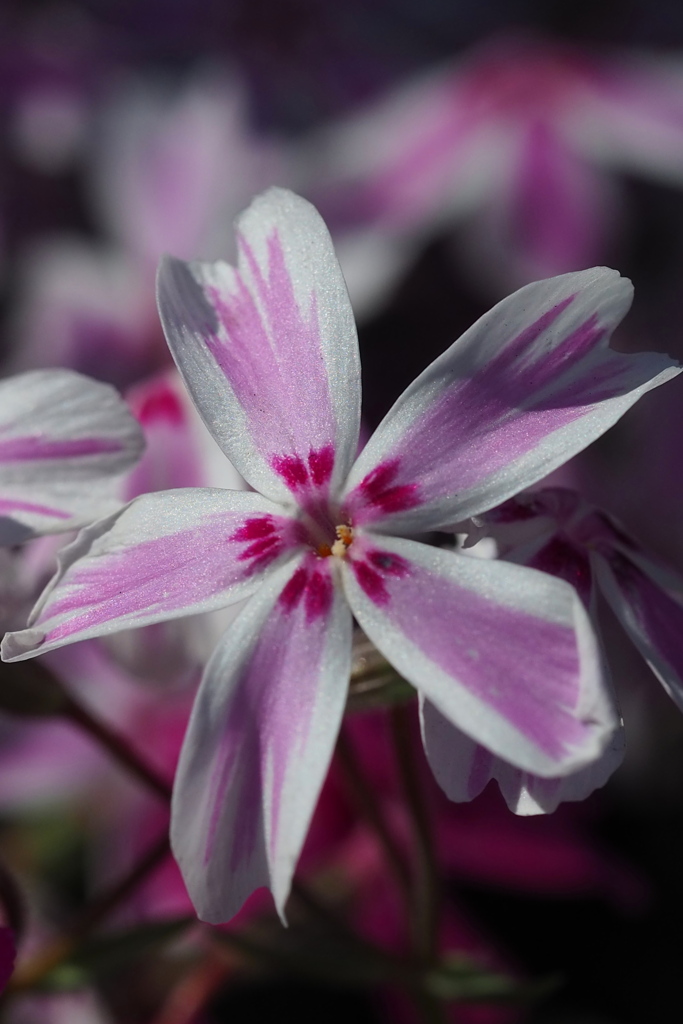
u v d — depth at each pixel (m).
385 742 0.13
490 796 0.13
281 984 0.14
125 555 0.10
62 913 0.13
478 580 0.10
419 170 0.14
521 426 0.10
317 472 0.10
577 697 0.09
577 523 0.10
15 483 0.10
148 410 0.12
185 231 0.15
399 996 0.13
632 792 0.14
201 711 0.10
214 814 0.10
